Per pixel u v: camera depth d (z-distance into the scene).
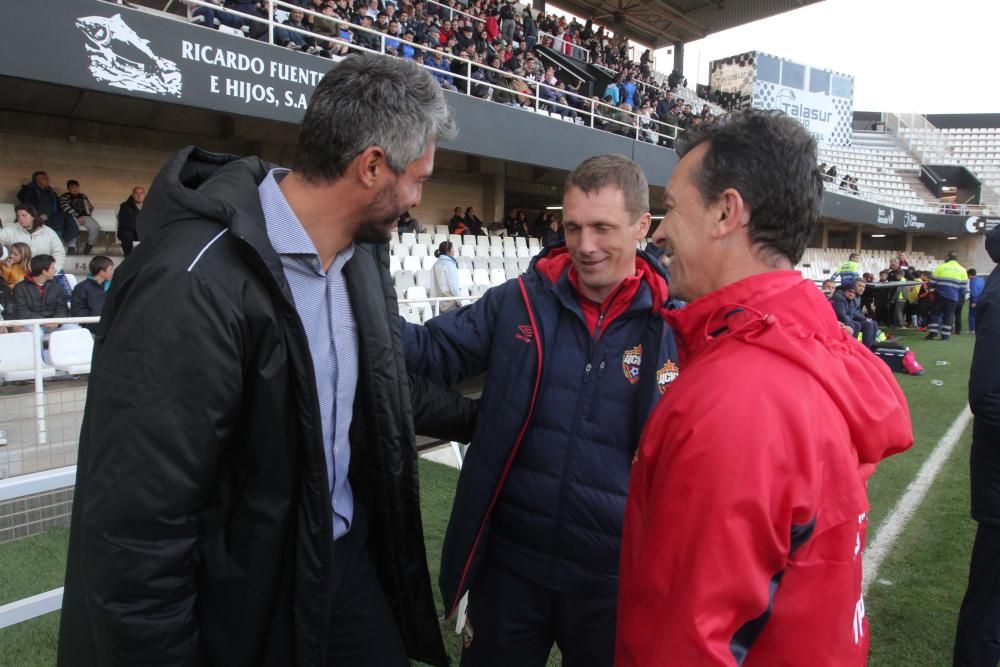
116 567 0.86
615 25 21.20
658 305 1.32
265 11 7.64
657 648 0.70
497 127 10.38
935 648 2.33
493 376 1.44
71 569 0.96
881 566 3.00
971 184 30.83
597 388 1.37
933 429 5.54
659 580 0.72
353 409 1.20
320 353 1.09
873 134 32.88
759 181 0.77
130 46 6.17
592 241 1.30
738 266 0.81
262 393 0.96
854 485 0.71
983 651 1.80
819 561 0.71
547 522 1.38
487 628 1.48
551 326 1.40
